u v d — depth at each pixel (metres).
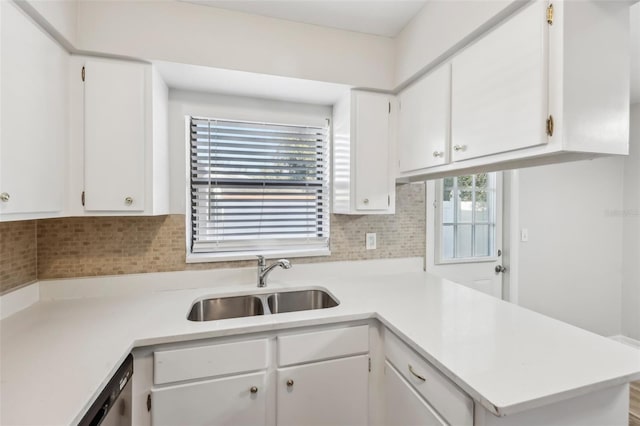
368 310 1.40
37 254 1.54
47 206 1.19
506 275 2.52
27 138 1.08
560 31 0.95
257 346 1.26
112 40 1.36
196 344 1.20
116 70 1.39
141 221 1.70
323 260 2.00
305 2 1.50
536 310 2.65
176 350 1.17
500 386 0.83
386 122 1.87
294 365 1.30
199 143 1.86
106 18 1.36
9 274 1.35
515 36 1.09
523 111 1.06
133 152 1.42
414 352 1.15
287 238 2.03
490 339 1.11
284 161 2.02
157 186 1.52
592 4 0.99
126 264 1.67
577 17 0.96
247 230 1.95
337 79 1.71
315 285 1.84
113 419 0.95
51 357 0.99
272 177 2.00
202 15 1.49
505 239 2.52
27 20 1.07
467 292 1.69
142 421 1.15
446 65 1.46
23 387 0.83
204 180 1.87
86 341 1.10
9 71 1.00
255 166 1.96
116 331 1.18
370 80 1.78
